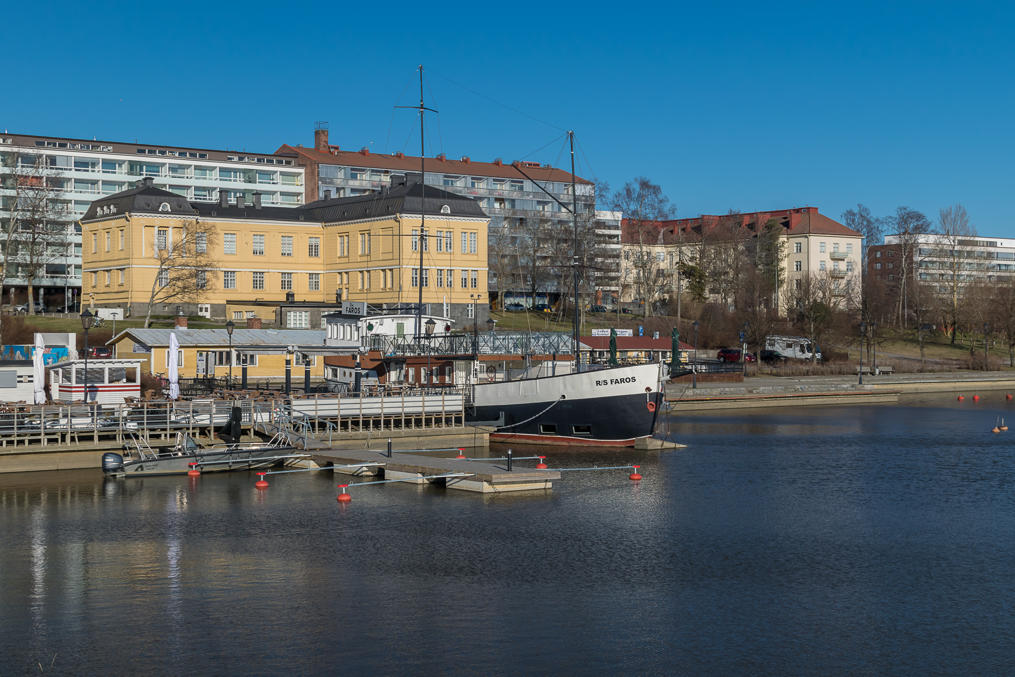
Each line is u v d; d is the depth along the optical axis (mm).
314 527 44344
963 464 62281
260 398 66000
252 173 172875
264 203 173625
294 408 63219
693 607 33812
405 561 39000
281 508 48031
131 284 121875
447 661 29094
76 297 163875
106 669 28531
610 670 28562
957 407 99438
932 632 31609
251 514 46719
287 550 40531
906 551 41031
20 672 28344
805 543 42188
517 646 30250
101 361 63500
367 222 129250
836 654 29812
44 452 56438
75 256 163250
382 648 30016
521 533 43562
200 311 125938
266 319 123812
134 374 66438
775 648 30250
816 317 136375
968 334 164750
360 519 45844
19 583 36094
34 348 68625
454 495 51375
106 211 128500
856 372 123188
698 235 184375
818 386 106750
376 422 68375
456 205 129000
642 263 155000
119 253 124688
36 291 162875
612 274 175250
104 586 35750
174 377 62031
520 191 183875
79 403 62188
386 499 50250
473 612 33156
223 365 84938
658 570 38031
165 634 31094
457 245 128750
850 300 152750
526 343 75625
